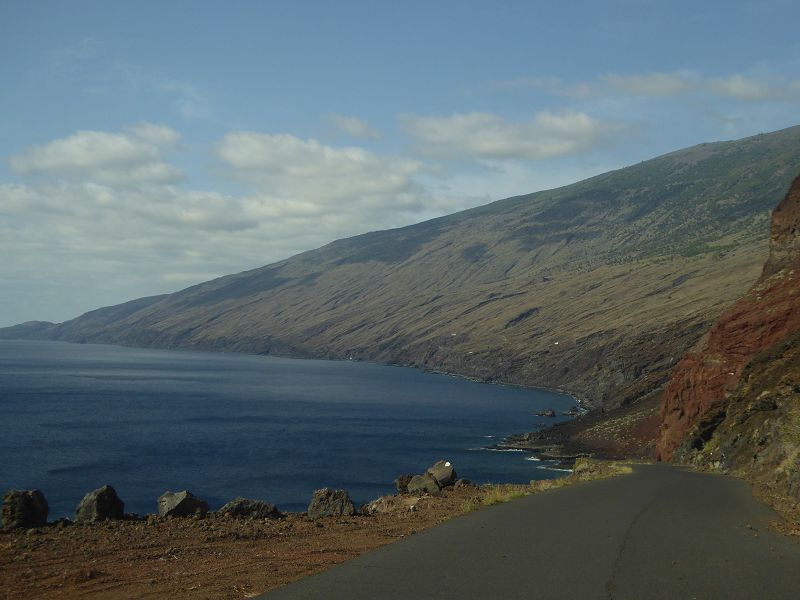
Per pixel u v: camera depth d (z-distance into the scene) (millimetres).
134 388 171625
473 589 8578
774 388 38781
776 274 59719
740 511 17422
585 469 37219
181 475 63188
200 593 8625
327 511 17125
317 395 167875
